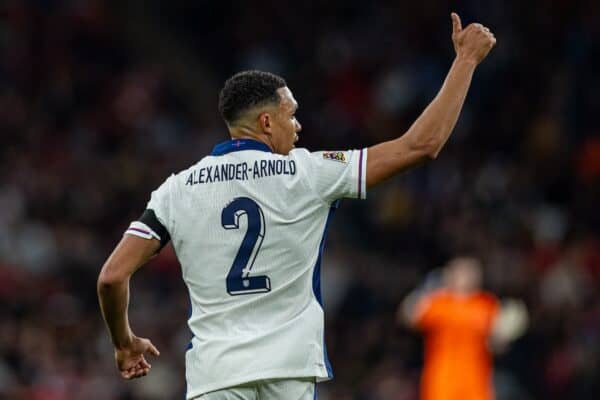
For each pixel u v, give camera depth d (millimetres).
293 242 15883
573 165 63750
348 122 68188
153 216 16312
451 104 15891
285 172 16016
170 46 75188
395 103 68188
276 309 15875
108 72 71000
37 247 56250
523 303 52312
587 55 67312
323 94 70562
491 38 16312
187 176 16375
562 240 58969
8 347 48094
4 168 61656
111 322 16438
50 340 49344
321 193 15922
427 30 71688
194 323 16188
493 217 59438
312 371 15781
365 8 74500
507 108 67188
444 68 69875
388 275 55938
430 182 61688
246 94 16469
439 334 42375
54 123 67000
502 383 49812
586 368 49812
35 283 54062
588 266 56781
